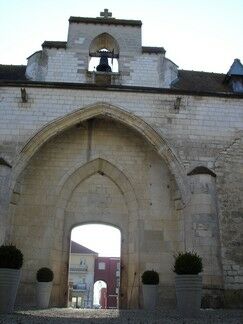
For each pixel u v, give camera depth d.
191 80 17.66
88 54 16.98
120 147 15.23
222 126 14.25
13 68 17.88
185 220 12.87
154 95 14.46
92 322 6.77
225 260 12.41
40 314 8.61
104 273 42.25
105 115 14.23
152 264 13.60
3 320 6.57
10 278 8.18
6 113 13.95
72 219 14.52
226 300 11.81
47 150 15.03
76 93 14.34
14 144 13.52
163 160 14.30
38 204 14.23
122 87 14.37
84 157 15.02
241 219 13.03
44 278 12.34
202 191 12.86
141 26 17.83
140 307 13.03
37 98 14.21
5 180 12.80
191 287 8.57
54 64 16.53
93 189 14.96
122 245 14.23
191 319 7.47
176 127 14.06
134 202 14.50
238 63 17.25
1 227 12.31
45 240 13.77
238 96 14.73
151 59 16.97
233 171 13.69
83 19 17.75
